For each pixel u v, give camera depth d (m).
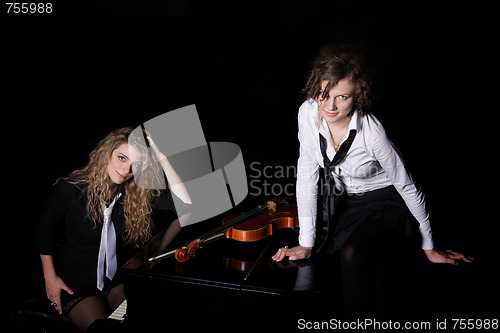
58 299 2.40
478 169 4.04
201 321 2.06
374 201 2.22
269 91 6.20
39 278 2.88
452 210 3.11
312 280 2.04
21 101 5.89
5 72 6.57
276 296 1.95
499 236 2.63
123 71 6.79
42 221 2.46
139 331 2.09
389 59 6.48
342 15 7.62
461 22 7.17
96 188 2.43
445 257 2.28
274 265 2.18
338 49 1.91
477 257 2.34
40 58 7.02
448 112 5.21
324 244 2.27
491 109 5.25
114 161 2.39
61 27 7.68
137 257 2.24
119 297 2.41
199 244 2.26
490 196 3.43
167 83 6.46
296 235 2.52
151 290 2.09
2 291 2.74
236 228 2.35
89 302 2.35
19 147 4.85
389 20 7.40
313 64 1.96
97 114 5.66
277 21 7.75
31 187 4.07
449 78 5.98
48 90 6.20
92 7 8.04
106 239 2.45
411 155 4.25
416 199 2.13
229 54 7.14
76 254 2.46
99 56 7.14
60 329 2.36
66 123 5.44
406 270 2.20
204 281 2.01
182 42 7.49
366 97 1.93
